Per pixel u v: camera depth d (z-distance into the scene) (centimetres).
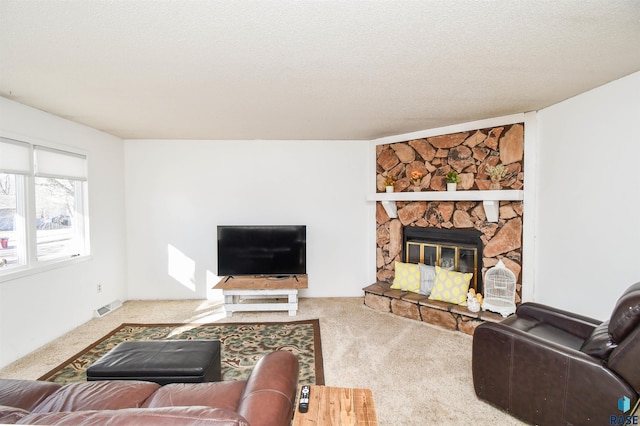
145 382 175
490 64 204
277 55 190
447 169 382
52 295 318
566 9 144
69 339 318
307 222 463
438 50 185
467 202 367
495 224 346
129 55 189
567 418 174
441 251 396
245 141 456
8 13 145
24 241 294
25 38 169
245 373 255
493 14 148
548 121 300
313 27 159
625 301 165
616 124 230
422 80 231
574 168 269
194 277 456
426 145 398
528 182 321
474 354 217
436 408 210
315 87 244
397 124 369
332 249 465
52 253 335
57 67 206
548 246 301
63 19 150
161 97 267
